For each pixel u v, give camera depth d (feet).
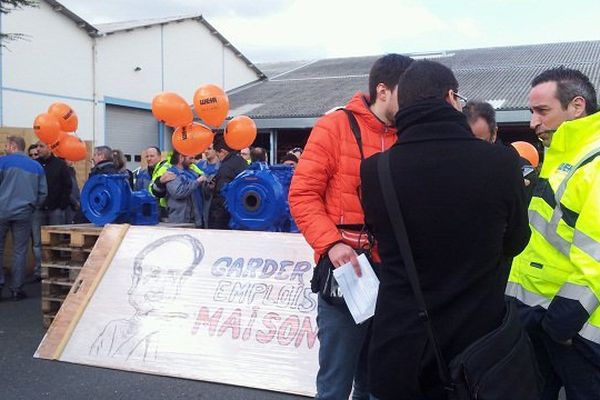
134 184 33.19
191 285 16.10
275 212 18.16
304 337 14.51
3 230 23.88
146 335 15.71
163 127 65.51
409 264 6.72
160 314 15.92
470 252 6.60
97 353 15.88
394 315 6.86
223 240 16.49
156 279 16.47
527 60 68.64
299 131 68.39
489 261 6.68
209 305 15.67
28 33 48.52
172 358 15.19
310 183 8.96
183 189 21.71
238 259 16.07
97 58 55.88
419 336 6.68
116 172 24.43
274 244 15.99
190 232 16.94
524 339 6.98
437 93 7.02
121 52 58.90
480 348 6.52
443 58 75.72
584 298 7.68
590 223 7.72
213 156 30.94
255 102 66.08
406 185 6.77
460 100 7.88
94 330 16.22
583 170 8.11
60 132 27.94
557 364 8.65
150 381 14.74
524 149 17.57
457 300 6.63
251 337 14.92
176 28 66.49
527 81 58.80
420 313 6.64
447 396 6.75
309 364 14.14
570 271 8.44
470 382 6.46
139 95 61.67
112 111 58.95
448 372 6.63
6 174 23.45
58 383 14.66
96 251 17.49
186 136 21.36
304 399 13.73
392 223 6.84
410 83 7.14
